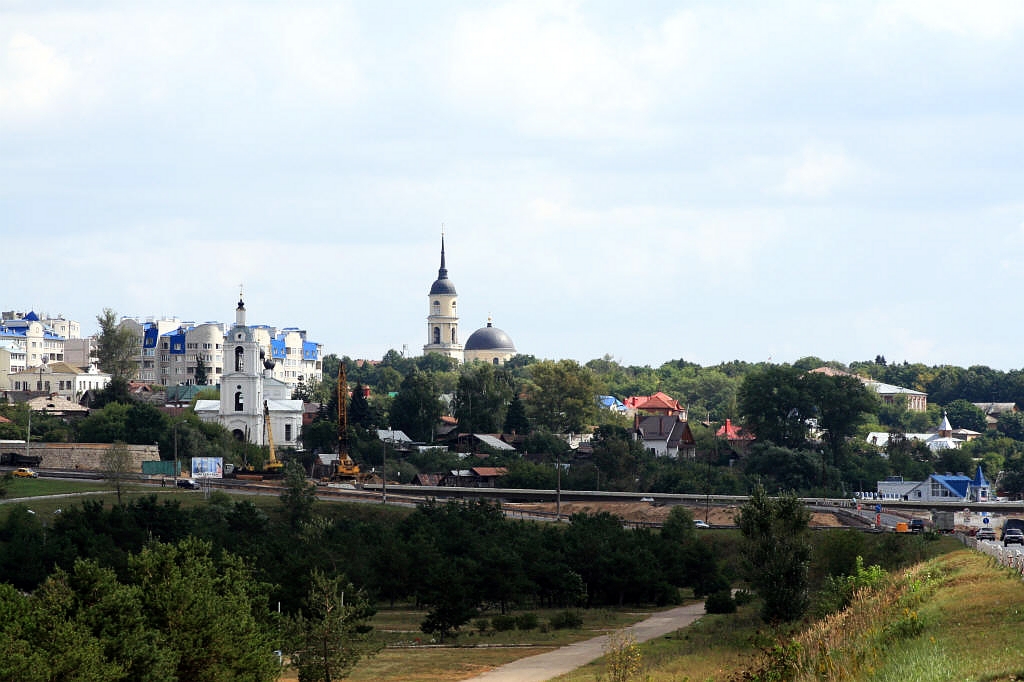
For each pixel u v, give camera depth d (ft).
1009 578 311.06
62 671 279.69
